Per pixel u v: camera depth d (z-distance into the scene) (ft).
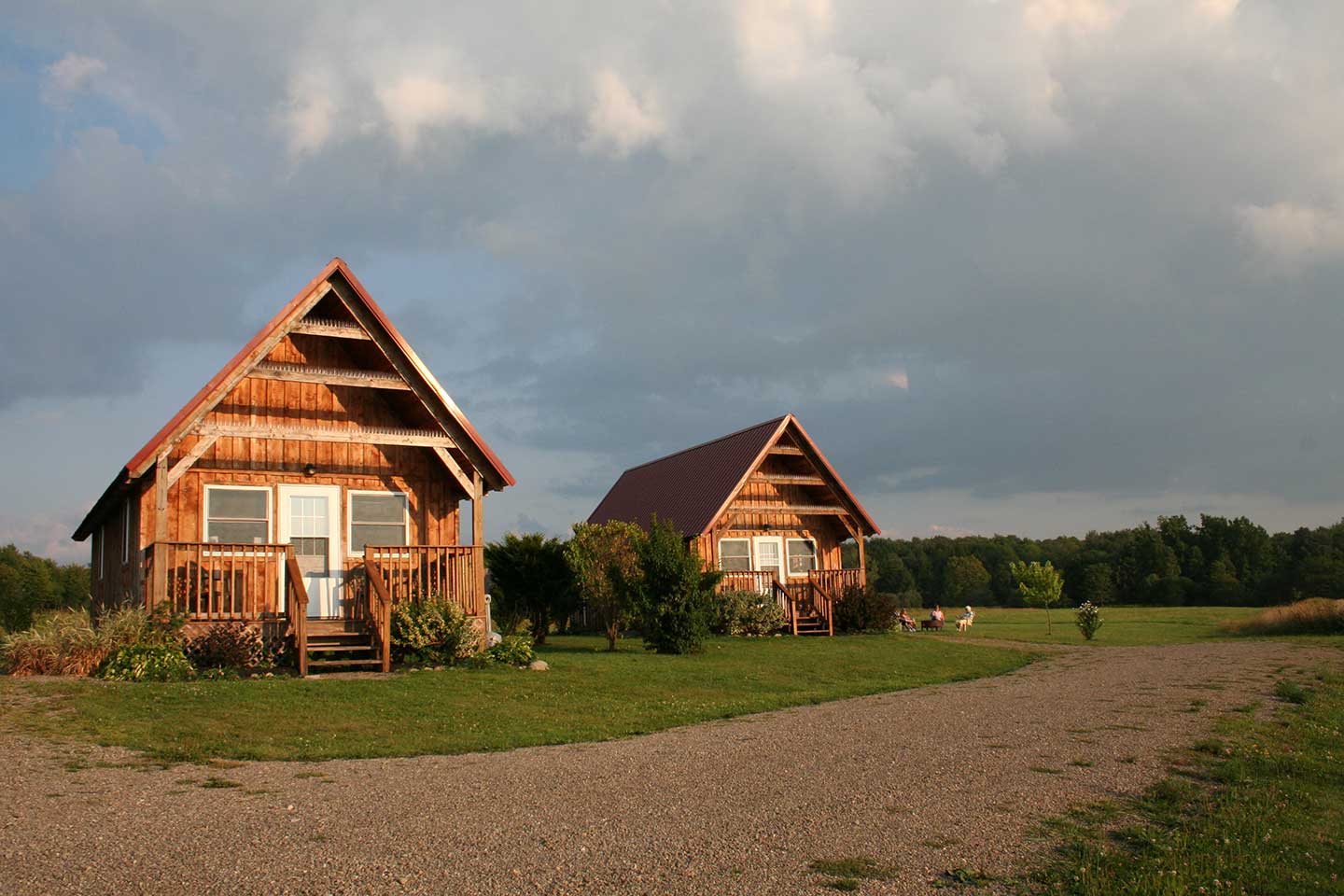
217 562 58.39
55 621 49.47
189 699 40.70
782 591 94.68
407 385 61.11
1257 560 295.48
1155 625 131.95
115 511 68.59
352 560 60.34
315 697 42.63
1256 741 36.55
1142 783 29.30
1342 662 69.62
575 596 88.43
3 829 22.11
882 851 22.04
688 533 96.68
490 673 52.75
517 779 28.94
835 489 101.65
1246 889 20.76
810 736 37.35
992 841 23.00
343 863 20.26
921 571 382.01
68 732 33.73
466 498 66.54
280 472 61.21
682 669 59.57
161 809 24.35
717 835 23.02
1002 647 86.38
